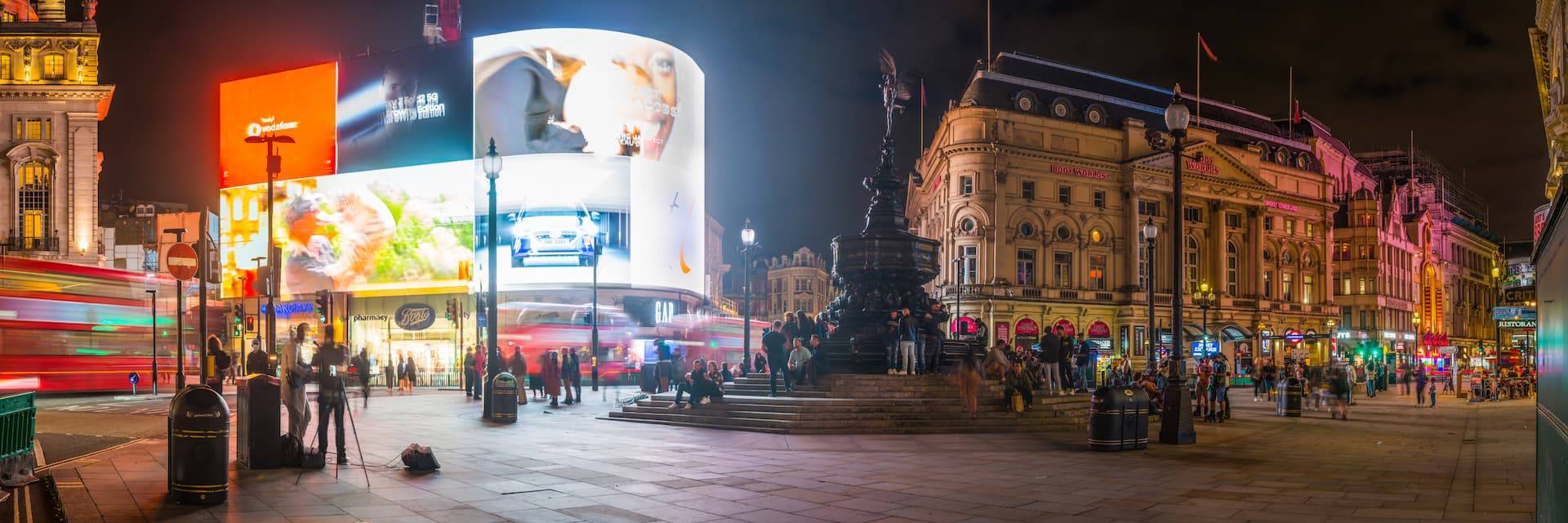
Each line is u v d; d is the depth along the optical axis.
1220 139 75.62
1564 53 36.28
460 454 14.99
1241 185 72.94
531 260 65.75
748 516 9.90
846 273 26.94
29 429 7.20
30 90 64.81
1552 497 5.91
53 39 65.75
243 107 72.62
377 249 68.12
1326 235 80.75
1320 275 80.25
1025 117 65.81
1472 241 121.81
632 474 12.89
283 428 18.73
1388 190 107.50
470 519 9.53
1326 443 18.86
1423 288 102.50
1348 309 89.69
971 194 64.25
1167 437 18.06
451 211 66.75
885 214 27.52
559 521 9.53
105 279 34.56
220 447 10.05
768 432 19.34
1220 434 20.84
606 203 66.81
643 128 68.81
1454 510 10.41
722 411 21.19
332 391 13.06
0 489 6.70
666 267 69.50
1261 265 74.69
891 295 26.66
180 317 28.48
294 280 69.69
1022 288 64.19
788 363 22.98
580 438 17.88
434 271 66.62
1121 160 69.25
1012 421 20.44
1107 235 68.56
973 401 20.45
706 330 70.62
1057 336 24.78
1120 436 16.39
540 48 67.31
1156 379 27.02
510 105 66.94
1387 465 14.80
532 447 16.19
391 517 9.50
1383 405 37.09
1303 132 86.12
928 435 19.36
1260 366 40.56
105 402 31.58
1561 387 5.35
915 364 23.73
